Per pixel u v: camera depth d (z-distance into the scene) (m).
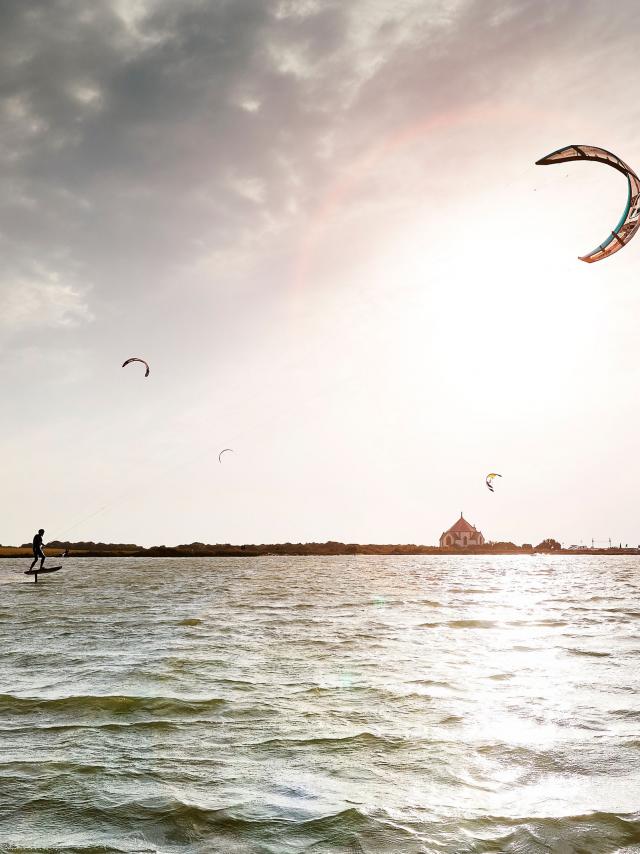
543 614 25.42
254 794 6.68
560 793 6.71
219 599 32.03
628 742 8.46
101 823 5.95
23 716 9.73
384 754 8.01
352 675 12.66
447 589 42.25
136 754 8.01
